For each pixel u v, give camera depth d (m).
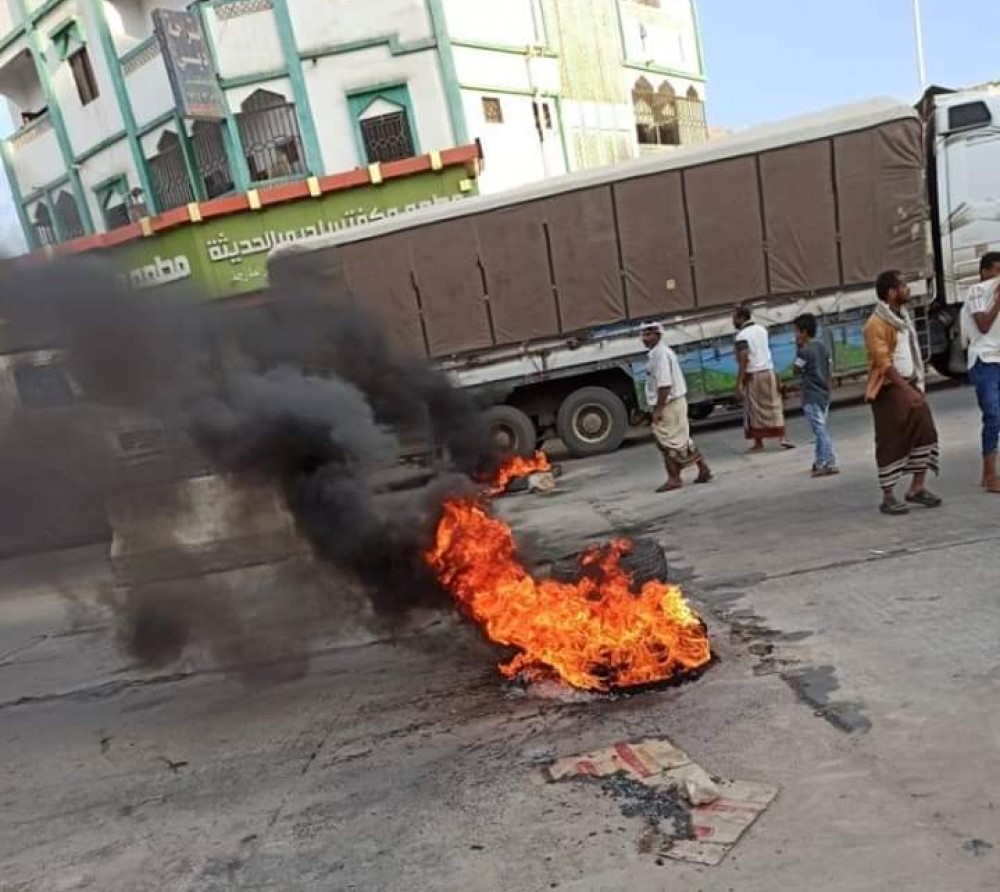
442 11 14.58
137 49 16.25
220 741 4.06
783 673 3.70
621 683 3.79
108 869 3.06
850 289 10.18
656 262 10.46
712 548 5.85
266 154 15.20
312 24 14.66
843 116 9.98
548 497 8.73
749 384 9.00
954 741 2.94
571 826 2.80
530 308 10.68
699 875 2.45
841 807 2.67
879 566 4.82
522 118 16.16
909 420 5.60
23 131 19.70
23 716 4.84
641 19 19.92
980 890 2.22
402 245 10.63
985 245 10.25
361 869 2.78
